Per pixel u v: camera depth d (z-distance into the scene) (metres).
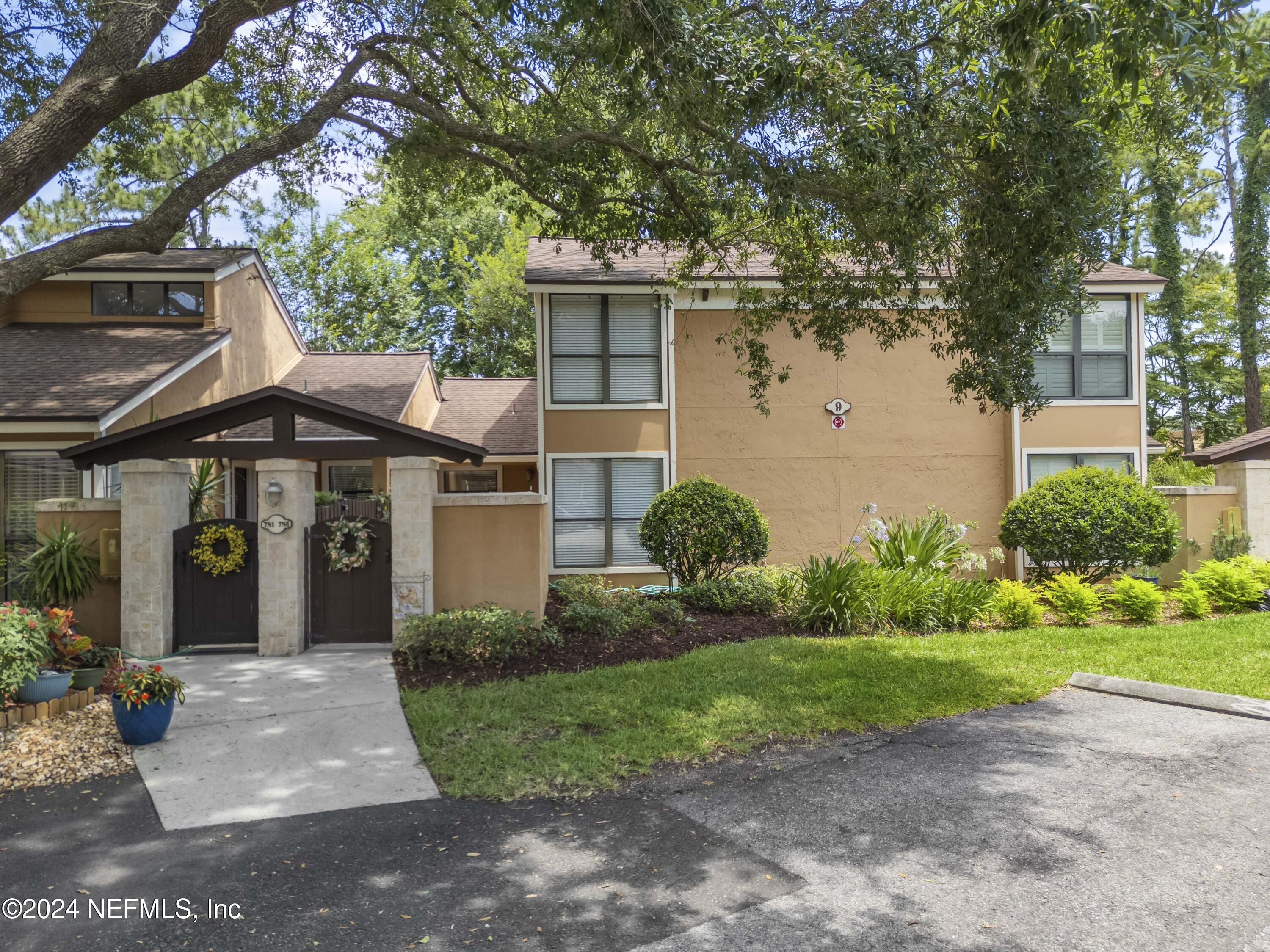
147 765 6.09
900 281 10.41
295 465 9.77
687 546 12.55
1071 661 8.79
